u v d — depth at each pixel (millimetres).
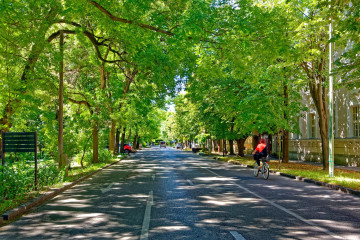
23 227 6242
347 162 22875
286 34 14711
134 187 11914
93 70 25359
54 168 12898
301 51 15422
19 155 12633
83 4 11547
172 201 8906
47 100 15305
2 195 8469
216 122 30484
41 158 20188
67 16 12742
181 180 14141
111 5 12352
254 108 18984
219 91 23391
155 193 10383
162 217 6965
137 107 29422
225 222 6508
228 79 23016
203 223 6426
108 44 18922
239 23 11844
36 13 11969
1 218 6559
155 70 18266
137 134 70875
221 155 41156
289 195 10023
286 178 15391
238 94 21531
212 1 12938
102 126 25547
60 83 14539
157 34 13297
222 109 24266
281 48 12797
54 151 18125
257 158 15602
